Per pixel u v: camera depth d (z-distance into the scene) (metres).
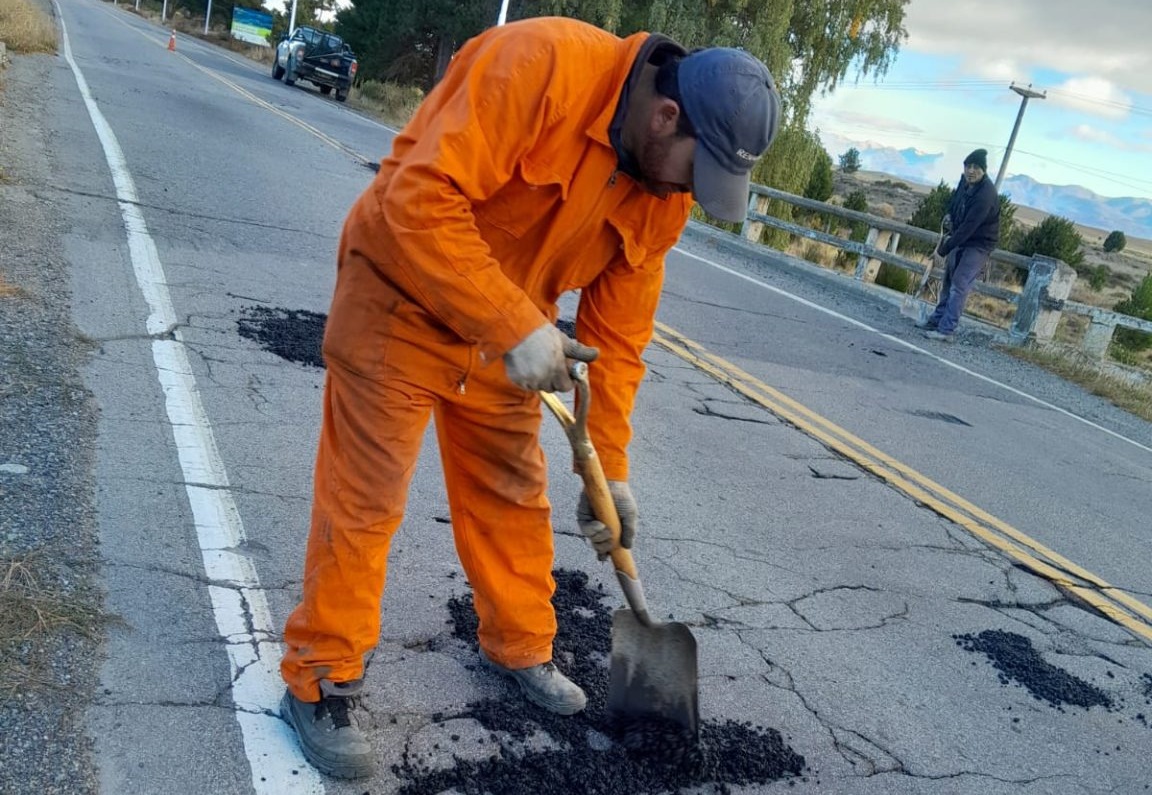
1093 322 10.59
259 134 13.06
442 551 3.48
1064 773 3.02
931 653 3.59
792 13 23.20
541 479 2.55
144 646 2.58
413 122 2.10
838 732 2.96
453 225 1.93
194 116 13.18
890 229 12.43
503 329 2.00
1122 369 10.19
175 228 6.98
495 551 2.59
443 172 1.89
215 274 6.12
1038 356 10.09
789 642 3.43
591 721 2.71
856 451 5.82
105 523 3.10
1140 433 8.17
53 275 5.30
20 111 10.09
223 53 38.03
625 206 2.25
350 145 14.51
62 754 2.16
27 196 6.79
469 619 3.08
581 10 23.73
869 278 12.83
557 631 3.12
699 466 5.00
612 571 3.61
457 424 2.40
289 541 3.27
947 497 5.36
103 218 6.77
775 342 8.33
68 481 3.28
